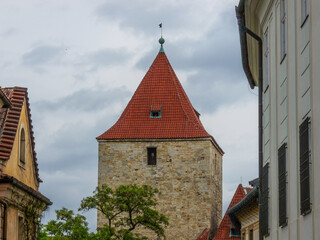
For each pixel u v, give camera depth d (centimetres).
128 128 10156
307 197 2222
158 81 10594
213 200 10119
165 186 9944
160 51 10850
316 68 2136
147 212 8525
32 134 3756
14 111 3469
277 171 2786
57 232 7544
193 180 9925
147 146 10031
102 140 10081
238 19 3117
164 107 10344
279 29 2739
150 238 9638
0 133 3344
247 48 3441
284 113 2641
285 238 2630
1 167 3241
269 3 2883
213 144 10212
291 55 2505
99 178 10056
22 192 3412
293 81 2470
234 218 4706
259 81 3158
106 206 8519
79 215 7694
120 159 10056
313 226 2167
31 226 3666
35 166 3850
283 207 2634
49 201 3922
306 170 2233
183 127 10112
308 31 2242
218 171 10638
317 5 2117
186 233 9819
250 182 4394
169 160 9988
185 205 9881
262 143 3158
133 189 8538
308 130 2216
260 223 3164
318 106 2108
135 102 10419
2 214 3228
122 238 8662
